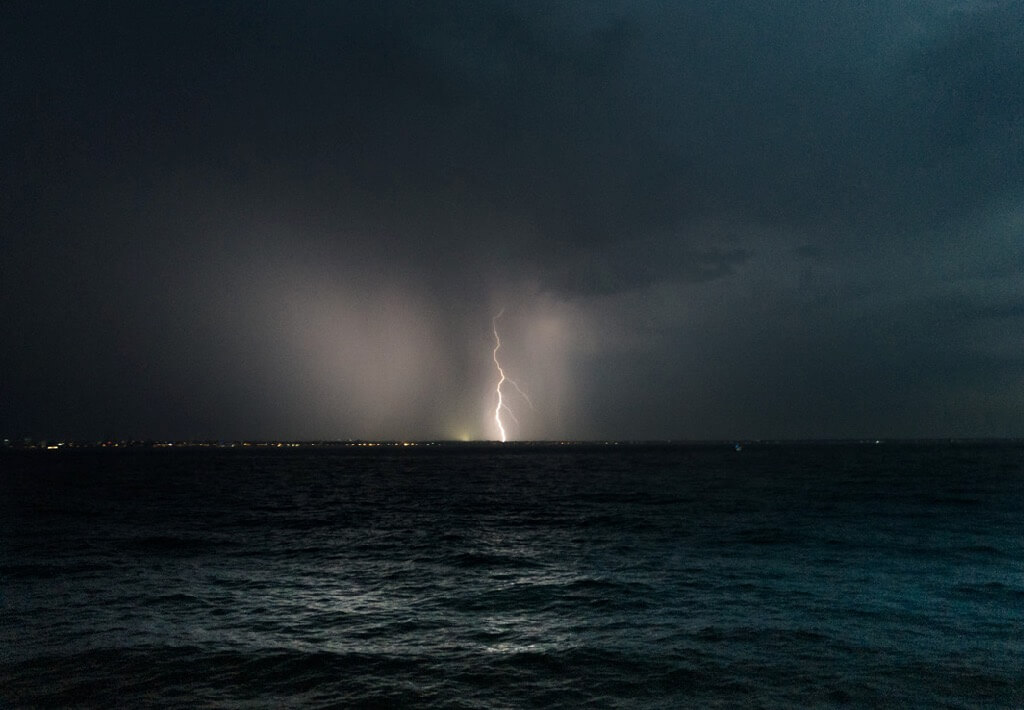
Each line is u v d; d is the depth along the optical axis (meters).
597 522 35.44
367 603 17.73
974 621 15.21
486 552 26.09
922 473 82.31
